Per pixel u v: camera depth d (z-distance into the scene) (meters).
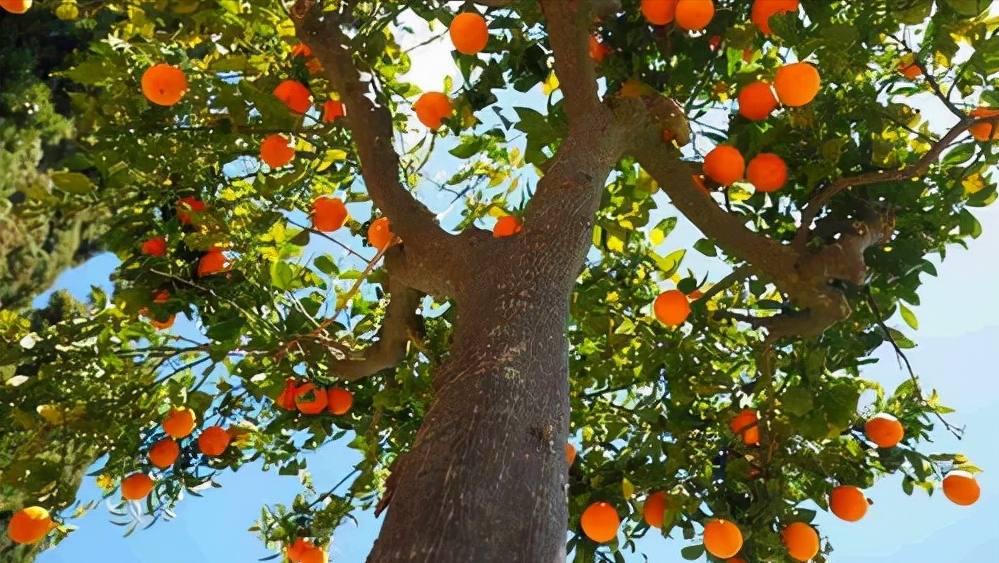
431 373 2.82
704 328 2.45
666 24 2.23
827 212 2.37
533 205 1.95
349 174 3.03
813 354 2.23
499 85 2.56
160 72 2.18
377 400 2.81
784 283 2.20
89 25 3.02
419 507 1.31
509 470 1.38
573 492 2.54
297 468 3.15
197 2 2.23
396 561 1.24
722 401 2.86
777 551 2.20
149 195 2.60
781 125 2.32
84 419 2.66
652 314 2.93
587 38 2.08
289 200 2.89
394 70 3.04
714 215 2.23
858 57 2.24
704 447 2.56
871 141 2.31
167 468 2.87
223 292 2.82
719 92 2.54
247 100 2.30
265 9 2.47
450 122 2.52
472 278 1.85
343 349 2.76
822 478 2.53
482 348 1.61
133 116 2.36
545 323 1.69
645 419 2.47
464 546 1.25
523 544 1.30
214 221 2.63
